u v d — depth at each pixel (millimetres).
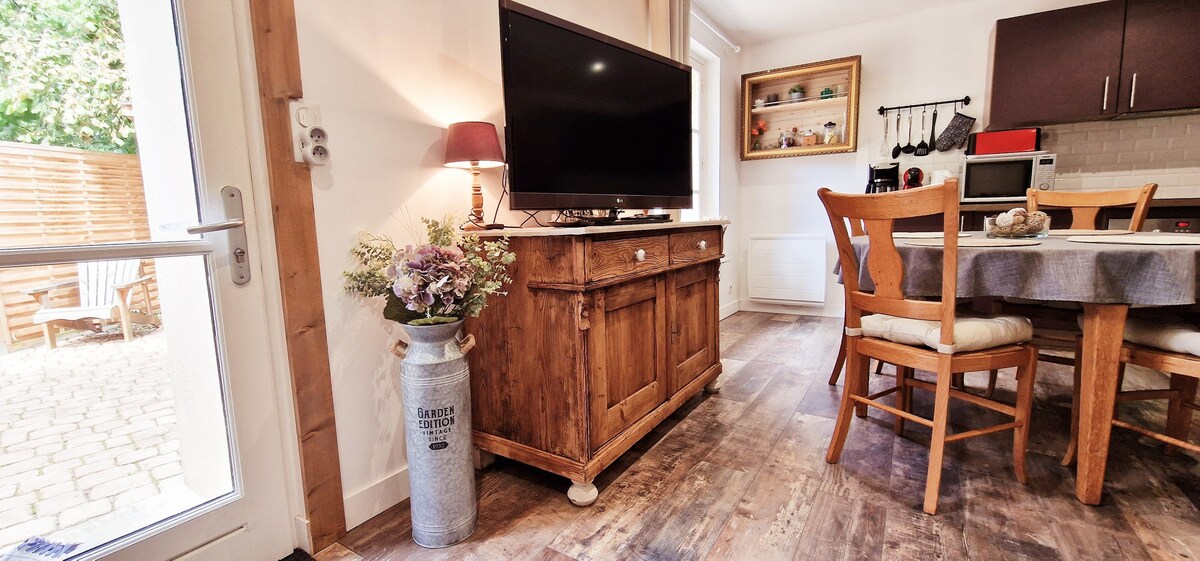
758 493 1558
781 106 4031
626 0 2654
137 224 1093
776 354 3088
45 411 1075
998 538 1303
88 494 1134
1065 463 1657
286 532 1326
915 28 3627
